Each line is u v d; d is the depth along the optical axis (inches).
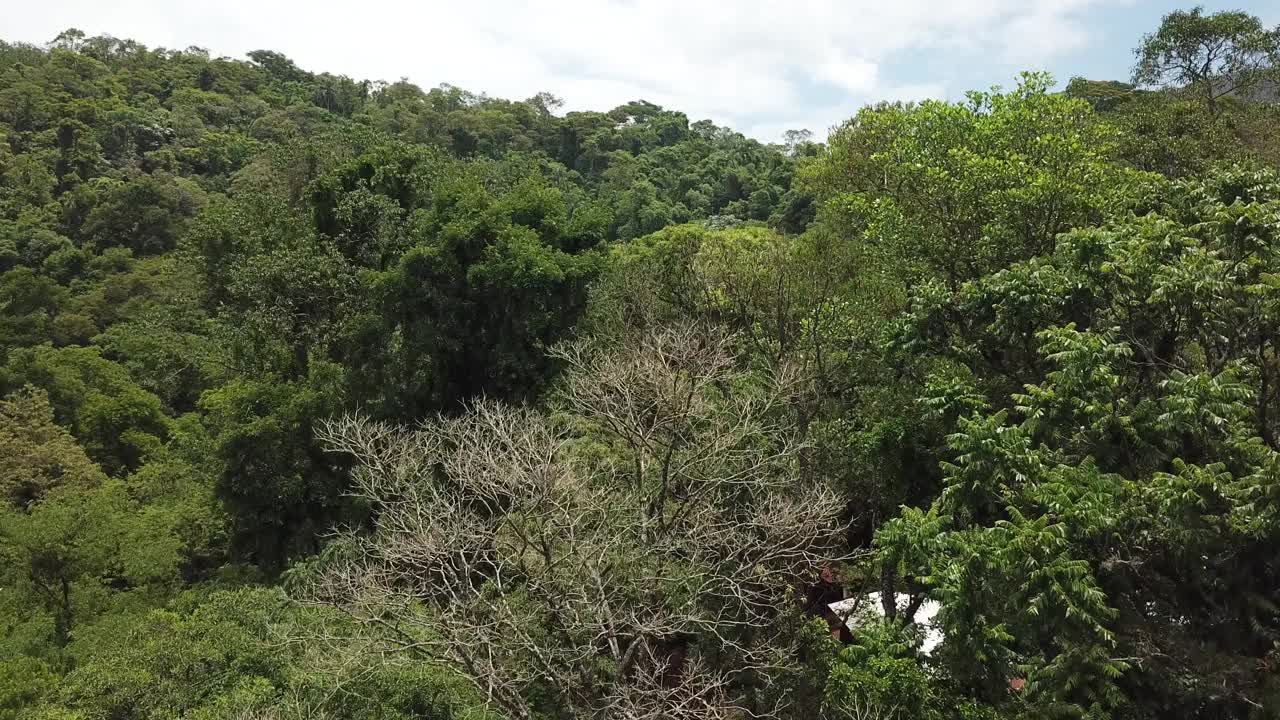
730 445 531.5
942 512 433.7
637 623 428.5
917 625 452.4
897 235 666.8
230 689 430.6
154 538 802.2
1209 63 1078.4
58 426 1185.4
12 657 610.2
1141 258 418.6
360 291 872.9
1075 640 315.9
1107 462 379.6
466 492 601.9
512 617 433.1
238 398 783.7
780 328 695.1
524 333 783.7
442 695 425.4
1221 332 411.5
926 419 532.1
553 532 472.7
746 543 498.0
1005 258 617.6
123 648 467.2
